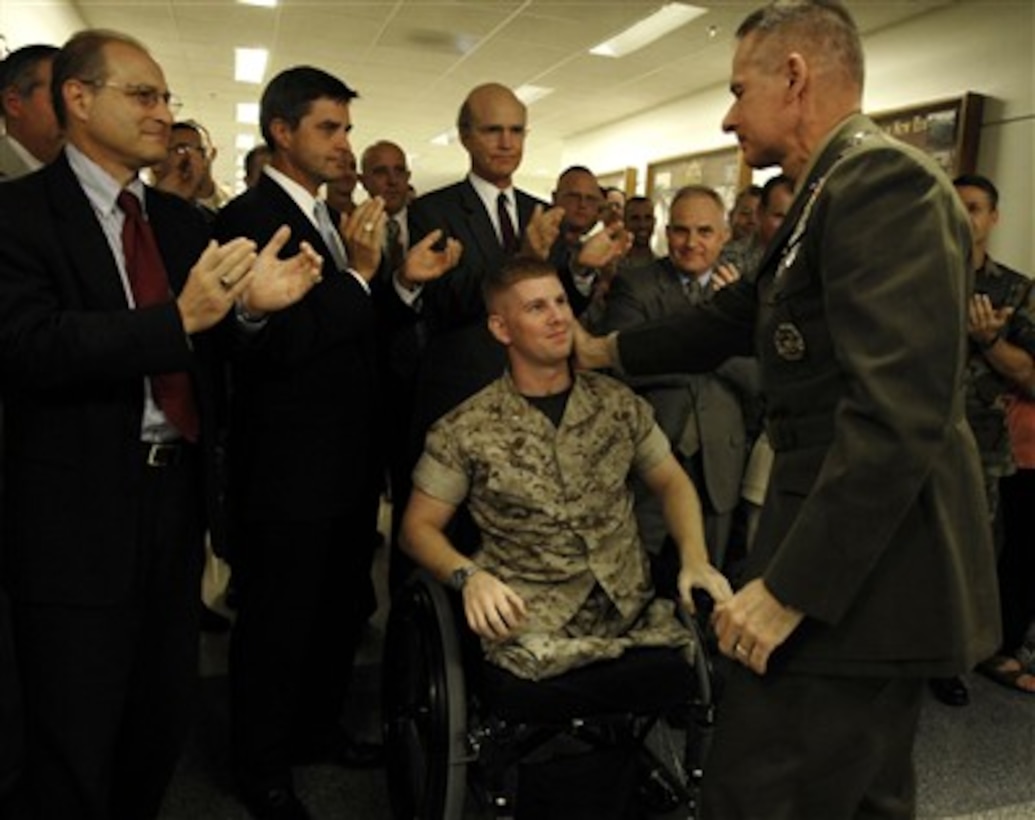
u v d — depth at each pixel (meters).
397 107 8.92
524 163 12.59
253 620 1.83
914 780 1.33
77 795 1.48
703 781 1.25
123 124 1.38
